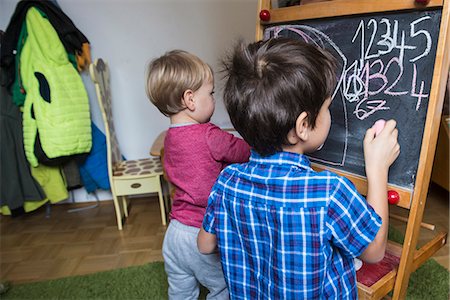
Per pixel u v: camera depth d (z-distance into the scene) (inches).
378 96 36.1
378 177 30.5
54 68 86.5
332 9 39.1
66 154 89.1
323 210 24.8
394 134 32.3
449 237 76.3
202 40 97.5
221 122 100.8
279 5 61.9
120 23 95.6
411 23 33.0
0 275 75.5
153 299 64.7
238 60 27.0
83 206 109.4
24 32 86.2
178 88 42.7
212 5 95.0
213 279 45.5
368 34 36.5
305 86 24.8
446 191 101.4
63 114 87.1
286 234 26.0
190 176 43.6
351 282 29.9
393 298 39.9
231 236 30.0
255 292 30.0
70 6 93.7
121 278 71.3
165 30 96.7
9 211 98.9
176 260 46.0
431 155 33.1
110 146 90.4
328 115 28.3
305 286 26.4
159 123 104.0
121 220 94.6
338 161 40.7
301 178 25.7
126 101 101.5
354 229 25.3
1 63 85.7
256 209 27.3
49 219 102.2
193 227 44.1
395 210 87.1
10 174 94.4
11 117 92.6
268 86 25.0
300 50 25.7
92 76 82.3
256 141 27.0
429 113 32.0
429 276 64.8
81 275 73.5
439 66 31.0
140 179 90.6
